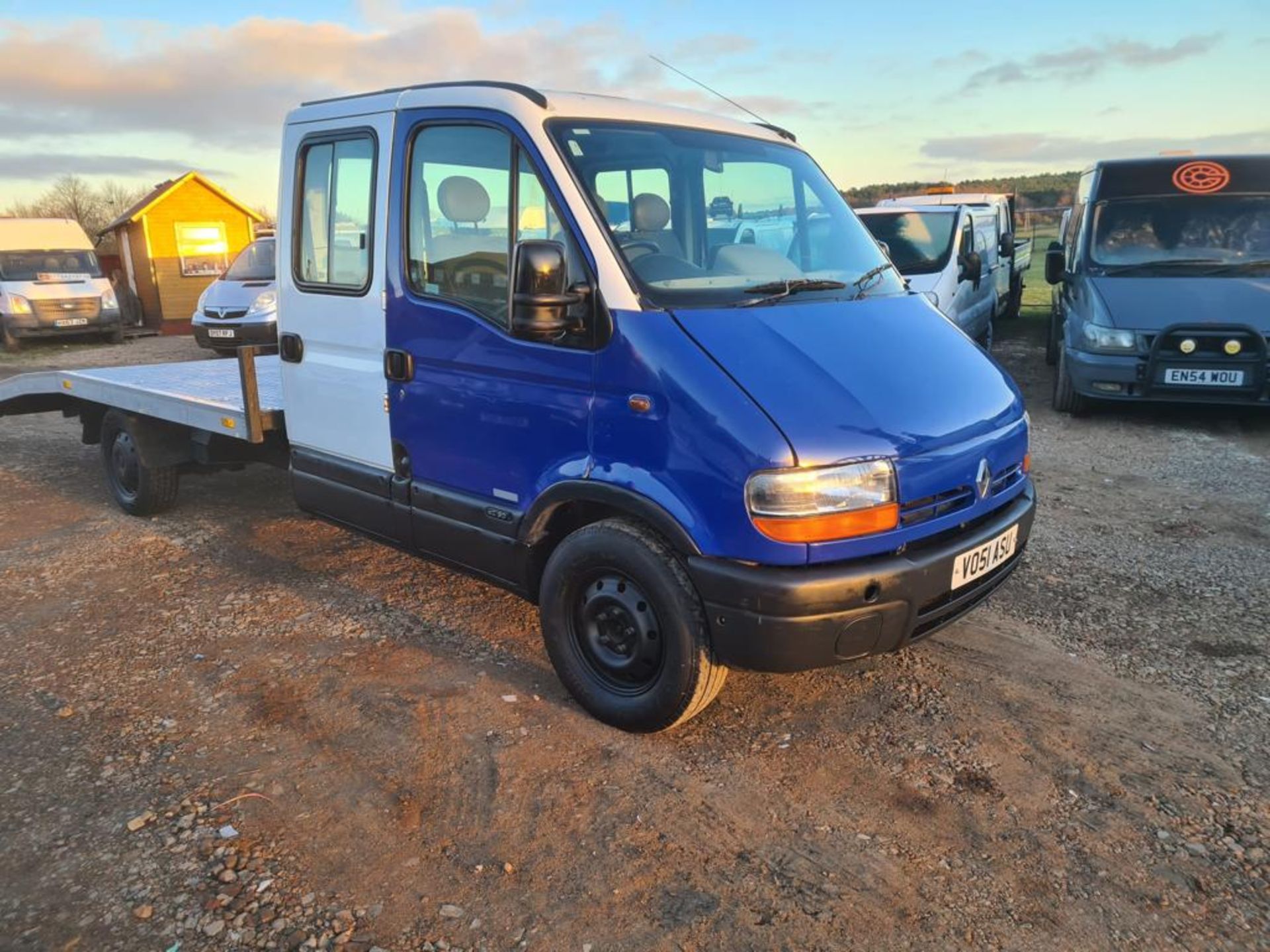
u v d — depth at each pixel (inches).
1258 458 295.0
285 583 205.5
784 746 138.3
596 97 155.6
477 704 151.6
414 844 118.1
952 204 468.4
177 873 113.3
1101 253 364.8
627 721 139.9
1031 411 380.2
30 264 778.2
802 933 102.7
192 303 929.5
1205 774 130.4
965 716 145.9
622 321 130.6
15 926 105.0
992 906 106.5
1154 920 104.0
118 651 173.2
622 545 133.0
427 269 158.4
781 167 174.4
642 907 106.9
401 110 160.9
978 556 134.5
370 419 173.9
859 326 144.3
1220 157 371.6
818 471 118.0
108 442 259.0
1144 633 173.9
